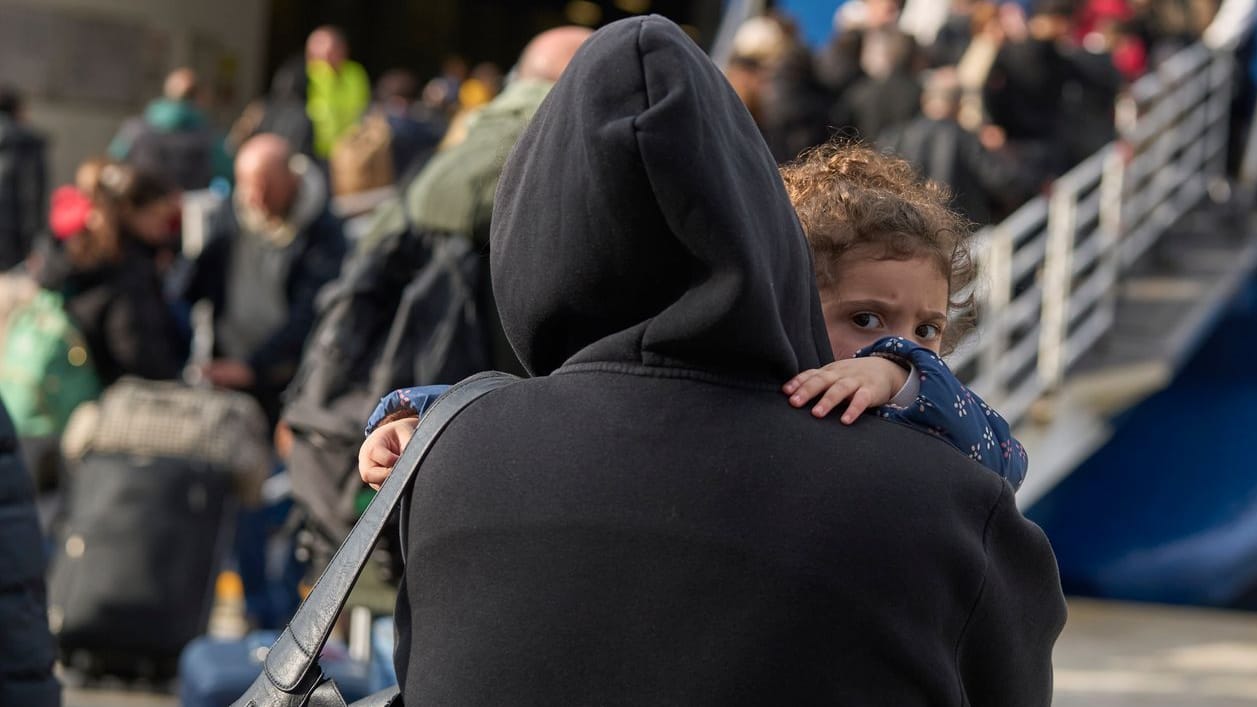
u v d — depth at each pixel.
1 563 2.96
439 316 4.00
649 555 1.65
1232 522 9.11
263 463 6.31
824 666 1.61
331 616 1.85
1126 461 9.33
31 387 6.77
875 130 8.94
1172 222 10.70
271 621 7.14
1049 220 8.92
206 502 6.14
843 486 1.65
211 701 4.61
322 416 4.09
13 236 13.25
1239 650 8.12
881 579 1.62
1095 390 8.80
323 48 13.50
